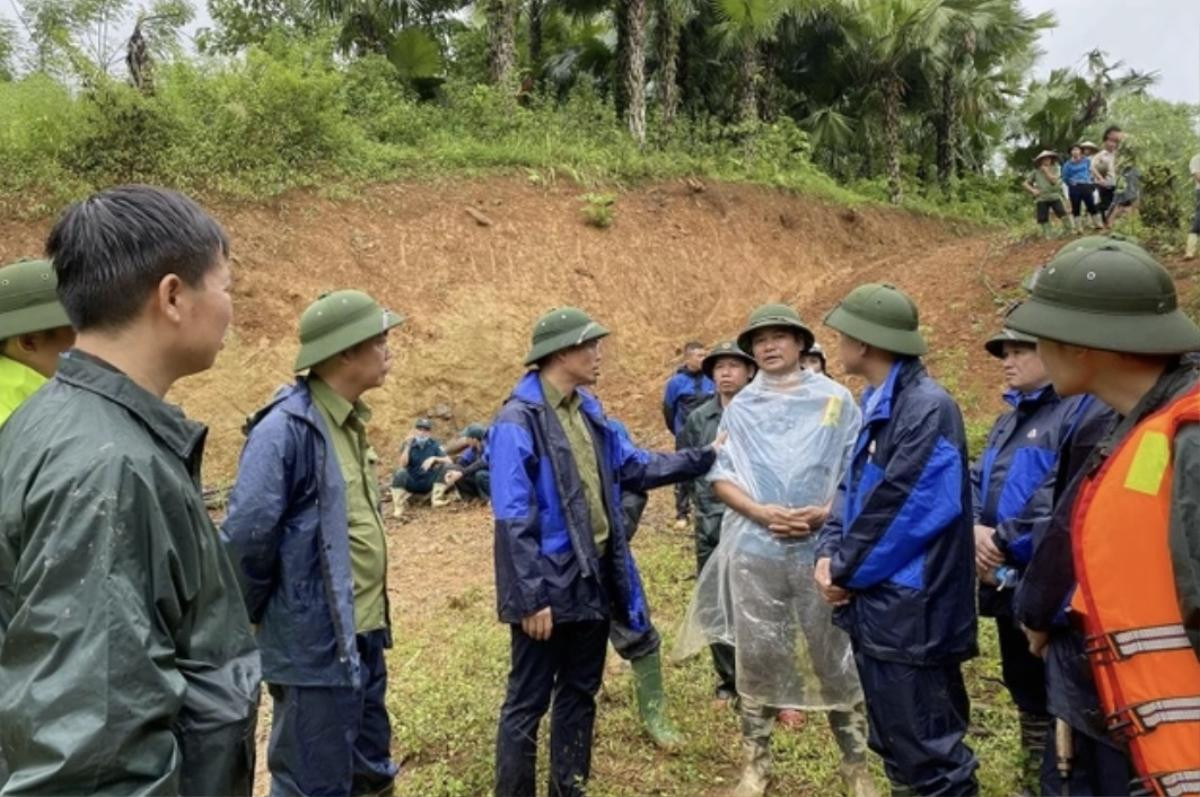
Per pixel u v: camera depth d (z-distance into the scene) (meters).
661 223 14.05
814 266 15.02
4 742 1.16
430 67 17.20
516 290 11.96
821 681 3.26
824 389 3.42
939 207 20.19
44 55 13.84
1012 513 3.21
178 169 10.62
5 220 9.50
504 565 3.01
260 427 2.64
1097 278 1.83
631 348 12.31
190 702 1.33
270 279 10.47
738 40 17.88
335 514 2.66
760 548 3.32
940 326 10.40
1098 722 1.99
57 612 1.17
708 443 4.71
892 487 2.61
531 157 13.89
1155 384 1.81
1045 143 25.62
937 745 2.61
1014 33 20.72
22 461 1.29
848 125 20.58
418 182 12.62
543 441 3.12
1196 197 9.41
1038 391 3.30
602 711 4.14
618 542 3.29
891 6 18.81
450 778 3.48
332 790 2.65
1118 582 1.72
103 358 1.41
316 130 11.98
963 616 2.65
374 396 10.54
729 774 3.62
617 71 18.61
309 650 2.62
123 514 1.24
